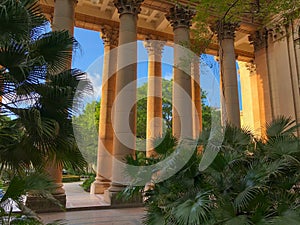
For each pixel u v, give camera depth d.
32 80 5.36
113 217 8.76
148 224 5.32
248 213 4.51
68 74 5.79
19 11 5.23
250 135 6.90
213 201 4.57
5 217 4.29
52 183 4.94
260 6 9.35
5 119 5.29
